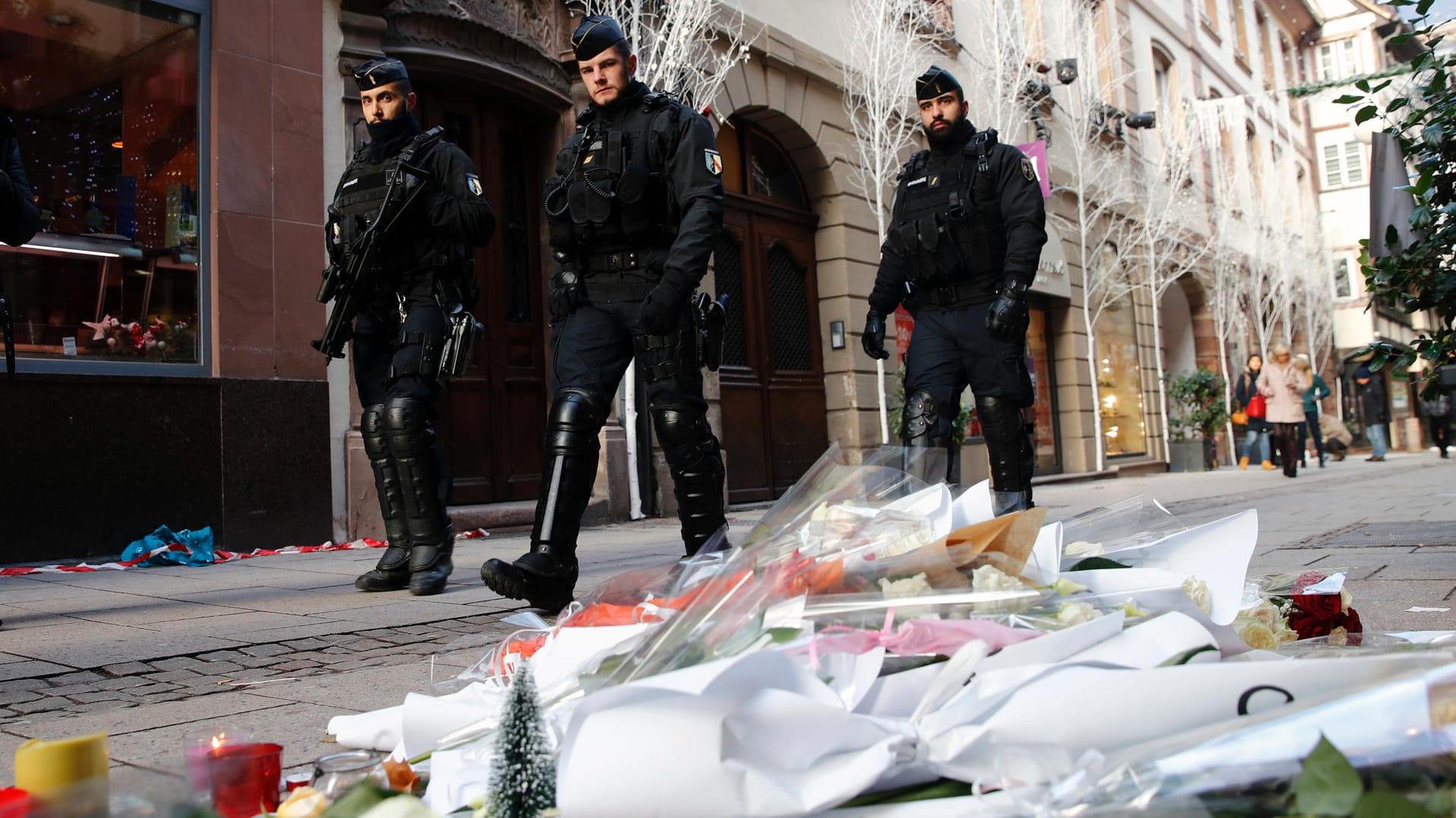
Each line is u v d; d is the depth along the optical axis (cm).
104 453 600
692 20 908
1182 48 2206
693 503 348
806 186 1135
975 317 446
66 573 549
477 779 129
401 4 755
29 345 592
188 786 109
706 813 106
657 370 334
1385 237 386
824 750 112
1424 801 96
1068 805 101
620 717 108
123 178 639
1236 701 116
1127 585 159
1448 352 382
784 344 1086
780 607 133
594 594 181
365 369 438
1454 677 103
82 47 631
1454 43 375
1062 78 1531
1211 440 1873
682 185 328
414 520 430
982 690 119
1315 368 2767
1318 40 3319
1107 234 1694
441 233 420
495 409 830
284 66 702
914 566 142
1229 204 2238
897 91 1119
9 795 101
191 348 654
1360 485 1080
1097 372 1686
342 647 312
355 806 113
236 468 654
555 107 871
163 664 290
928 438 448
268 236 686
